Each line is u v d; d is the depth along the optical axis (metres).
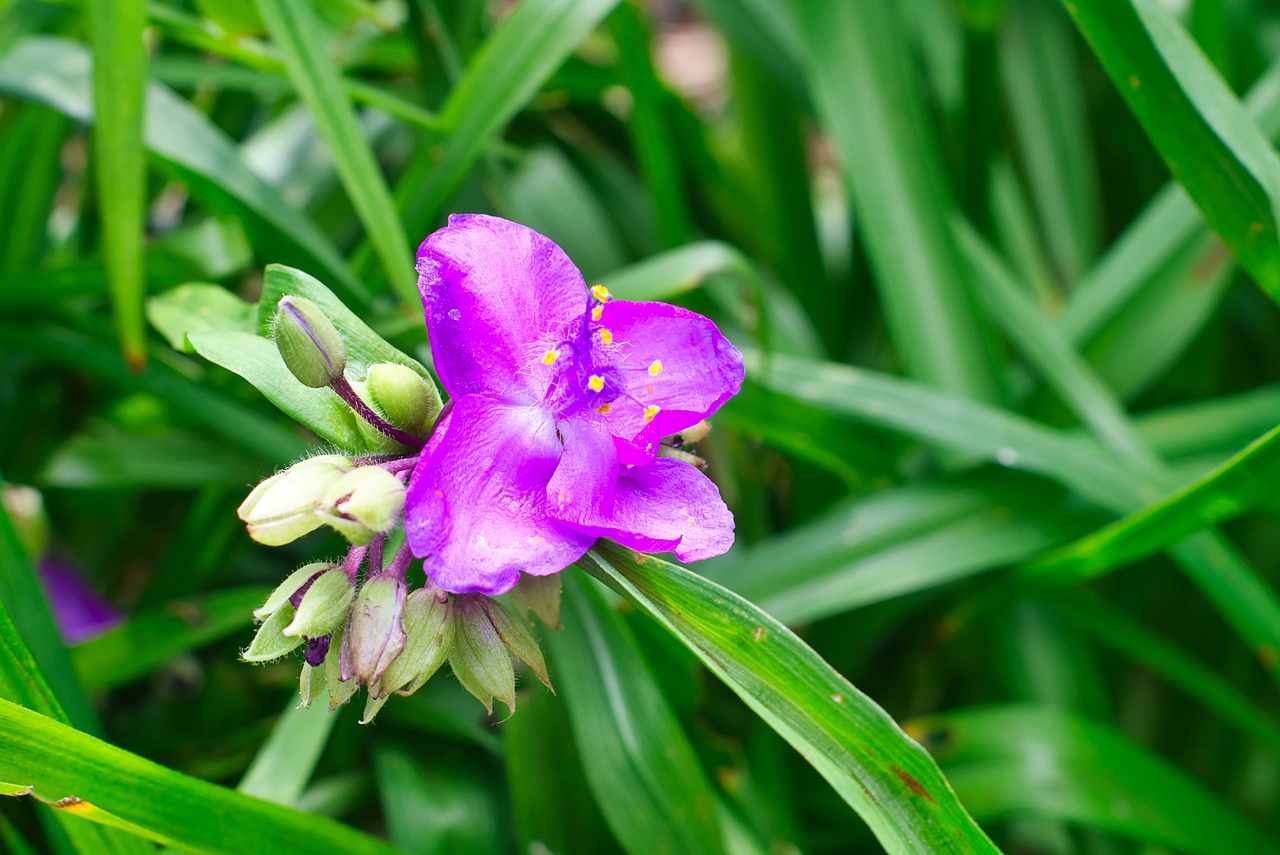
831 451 0.39
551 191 0.49
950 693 0.49
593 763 0.35
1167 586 0.51
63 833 0.35
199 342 0.31
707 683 0.41
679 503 0.30
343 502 0.29
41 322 0.38
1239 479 0.34
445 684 0.38
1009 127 0.56
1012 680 0.41
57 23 0.41
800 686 0.30
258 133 0.48
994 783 0.37
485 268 0.30
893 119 0.43
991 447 0.37
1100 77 0.55
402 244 0.35
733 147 0.63
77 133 0.53
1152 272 0.43
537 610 0.30
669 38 0.81
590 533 0.29
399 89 0.47
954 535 0.38
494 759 0.38
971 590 0.42
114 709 0.41
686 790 0.34
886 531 0.38
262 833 0.32
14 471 0.41
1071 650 0.41
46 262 0.45
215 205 0.37
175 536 0.43
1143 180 0.55
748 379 0.38
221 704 0.38
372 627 0.29
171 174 0.37
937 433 0.38
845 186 0.50
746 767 0.38
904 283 0.42
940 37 0.53
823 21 0.43
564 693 0.35
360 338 0.31
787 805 0.38
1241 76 0.51
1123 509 0.37
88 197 0.43
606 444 0.30
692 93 0.76
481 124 0.36
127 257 0.35
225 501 0.42
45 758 0.30
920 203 0.42
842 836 0.40
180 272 0.37
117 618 0.44
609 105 0.55
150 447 0.41
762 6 0.50
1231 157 0.33
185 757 0.38
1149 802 0.37
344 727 0.38
